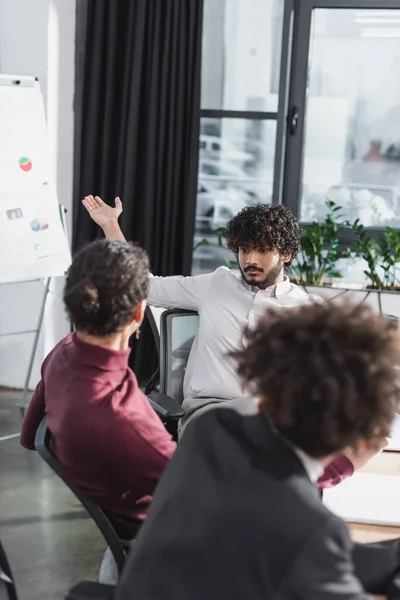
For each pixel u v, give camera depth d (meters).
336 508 1.52
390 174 4.29
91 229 4.21
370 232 4.29
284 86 4.04
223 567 0.95
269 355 1.05
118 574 1.47
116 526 1.57
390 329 1.06
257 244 2.36
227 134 4.26
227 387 2.33
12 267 3.47
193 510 1.01
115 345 1.52
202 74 4.22
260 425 1.06
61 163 4.07
